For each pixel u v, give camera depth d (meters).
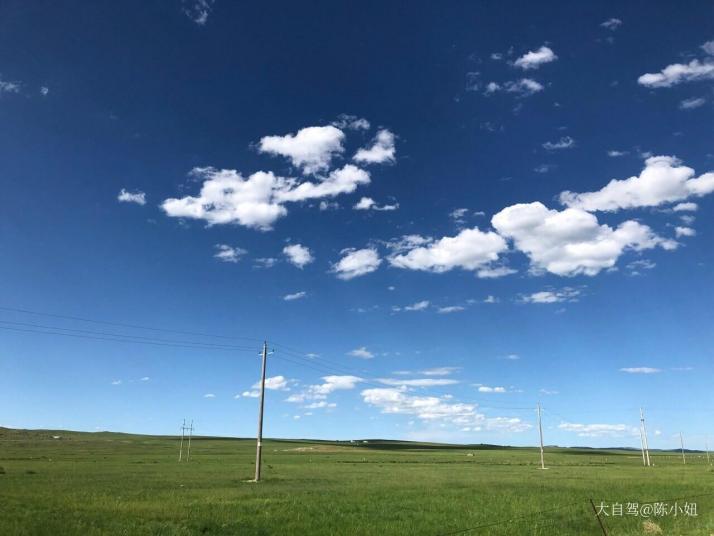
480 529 31.58
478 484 62.56
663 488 58.09
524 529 32.12
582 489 56.28
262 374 67.94
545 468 114.75
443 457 170.88
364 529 30.94
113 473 73.69
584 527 33.78
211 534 29.34
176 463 107.94
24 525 29.25
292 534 29.39
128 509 35.75
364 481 66.81
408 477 76.88
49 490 47.81
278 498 44.38
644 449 146.88
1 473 68.94
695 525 34.34
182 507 37.34
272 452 191.50
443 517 35.59
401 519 34.78
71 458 120.56
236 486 56.50
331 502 42.12
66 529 28.64
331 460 139.00
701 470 108.06
